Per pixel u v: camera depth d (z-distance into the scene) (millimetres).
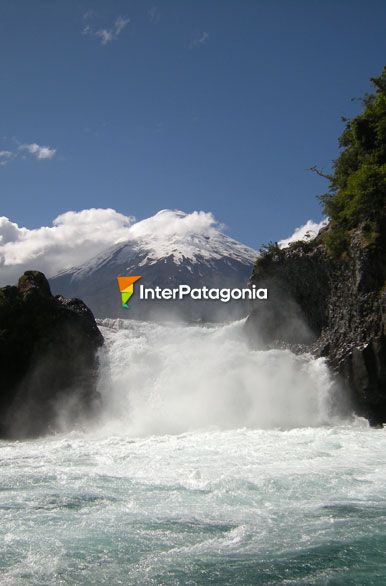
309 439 27469
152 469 20969
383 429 33531
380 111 46438
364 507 16000
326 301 42688
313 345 42656
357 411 37312
